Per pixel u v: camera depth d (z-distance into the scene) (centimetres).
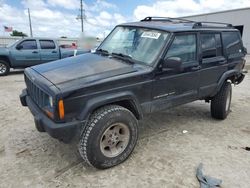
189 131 484
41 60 1173
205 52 464
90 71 344
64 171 341
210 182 323
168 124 516
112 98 328
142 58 387
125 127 350
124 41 434
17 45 1119
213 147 421
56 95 292
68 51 1252
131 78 346
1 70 1098
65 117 303
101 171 343
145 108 377
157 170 349
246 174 348
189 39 427
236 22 3197
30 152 388
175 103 424
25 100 403
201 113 590
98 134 322
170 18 521
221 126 516
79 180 324
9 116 543
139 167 354
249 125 527
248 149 418
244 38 3108
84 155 328
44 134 449
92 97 316
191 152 402
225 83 535
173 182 324
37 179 324
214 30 488
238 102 704
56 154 383
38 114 334
